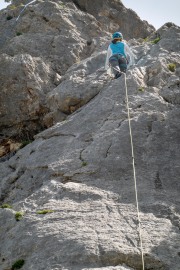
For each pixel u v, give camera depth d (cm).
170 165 1081
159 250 859
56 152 1177
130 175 1057
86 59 1554
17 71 1469
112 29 1939
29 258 881
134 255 842
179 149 1120
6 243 941
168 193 1016
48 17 1747
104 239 869
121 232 892
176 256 856
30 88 1448
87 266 829
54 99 1402
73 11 1800
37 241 895
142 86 1305
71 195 1009
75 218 934
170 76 1347
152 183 1038
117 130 1159
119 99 1267
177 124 1177
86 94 1362
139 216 938
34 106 1432
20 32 1759
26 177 1151
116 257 838
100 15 1952
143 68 1378
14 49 1639
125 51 1410
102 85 1370
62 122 1277
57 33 1708
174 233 902
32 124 1441
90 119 1238
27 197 1055
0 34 1789
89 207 968
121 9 1995
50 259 854
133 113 1206
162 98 1257
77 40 1677
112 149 1112
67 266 833
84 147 1154
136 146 1117
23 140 1434
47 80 1487
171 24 1644
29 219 955
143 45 1548
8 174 1227
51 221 935
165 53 1462
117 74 1380
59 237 886
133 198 998
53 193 1027
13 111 1444
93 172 1070
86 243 859
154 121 1176
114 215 942
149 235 888
